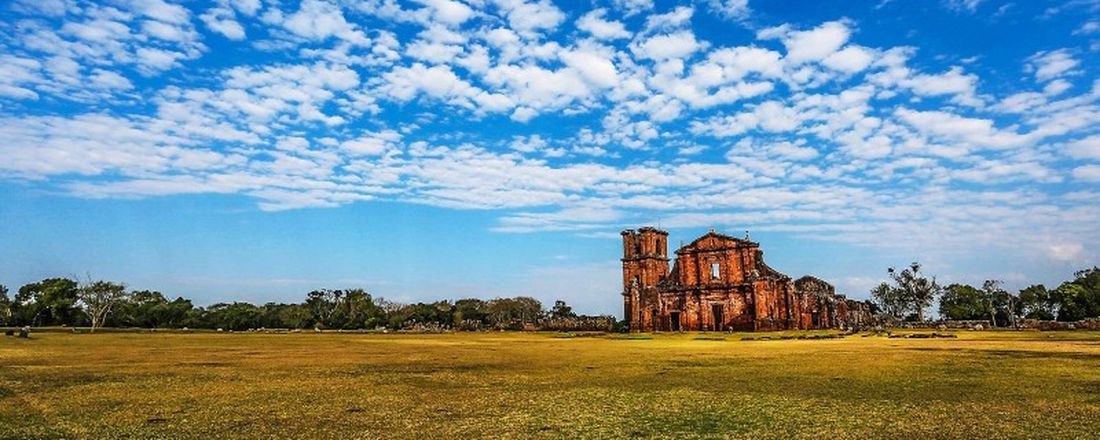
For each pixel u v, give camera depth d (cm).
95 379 2341
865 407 1602
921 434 1273
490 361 3306
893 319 11844
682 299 10569
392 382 2270
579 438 1281
